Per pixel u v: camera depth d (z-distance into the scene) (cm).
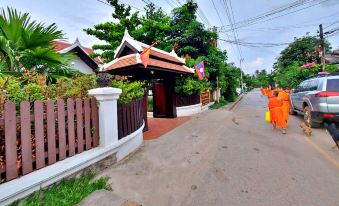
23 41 470
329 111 610
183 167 385
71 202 255
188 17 1512
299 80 1747
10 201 233
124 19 1421
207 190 303
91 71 1573
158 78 943
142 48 767
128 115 473
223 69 1856
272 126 756
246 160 416
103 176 344
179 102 1116
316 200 270
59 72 538
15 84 285
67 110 319
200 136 626
